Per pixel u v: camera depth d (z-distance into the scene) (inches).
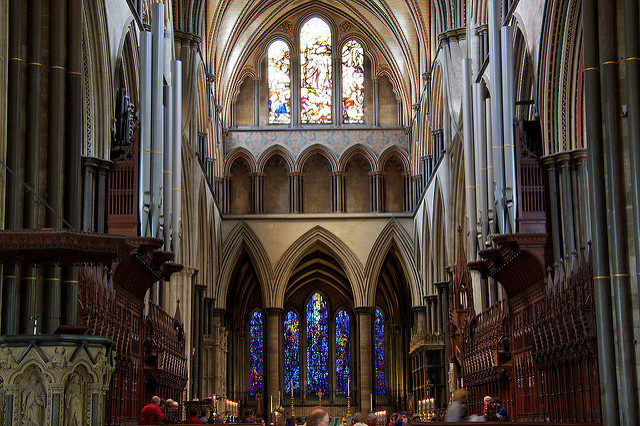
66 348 472.4
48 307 661.3
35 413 466.6
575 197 941.2
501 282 1071.0
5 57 651.5
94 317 753.6
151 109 995.3
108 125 938.1
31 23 668.7
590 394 782.5
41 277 665.6
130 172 948.0
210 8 1807.3
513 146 961.5
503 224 964.0
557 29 932.0
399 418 1544.0
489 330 1151.6
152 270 989.8
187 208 1537.9
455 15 1541.6
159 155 996.6
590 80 686.5
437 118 1707.7
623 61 665.0
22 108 657.0
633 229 645.9
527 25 1023.0
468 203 1197.7
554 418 890.7
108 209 937.5
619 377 645.3
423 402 1558.8
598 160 677.3
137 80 1106.7
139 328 1017.5
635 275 644.1
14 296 625.0
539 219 949.2
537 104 991.6
